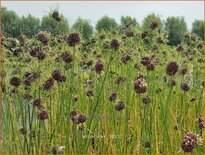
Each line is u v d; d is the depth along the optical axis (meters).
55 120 7.52
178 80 8.59
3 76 7.11
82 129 6.11
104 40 9.18
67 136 6.19
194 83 10.20
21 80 6.52
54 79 6.12
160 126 7.77
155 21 8.51
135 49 8.80
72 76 6.22
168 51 9.77
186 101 9.35
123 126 7.94
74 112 6.17
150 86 7.65
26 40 7.79
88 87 8.20
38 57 6.40
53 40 7.52
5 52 7.76
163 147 7.09
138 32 8.80
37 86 6.62
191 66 10.45
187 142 5.23
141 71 8.00
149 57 7.12
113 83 8.60
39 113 6.20
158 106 8.70
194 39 11.15
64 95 7.13
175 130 7.80
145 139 7.03
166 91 9.30
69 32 6.22
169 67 6.36
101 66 6.75
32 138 6.68
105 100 8.12
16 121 6.97
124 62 8.02
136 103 8.13
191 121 8.59
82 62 9.12
